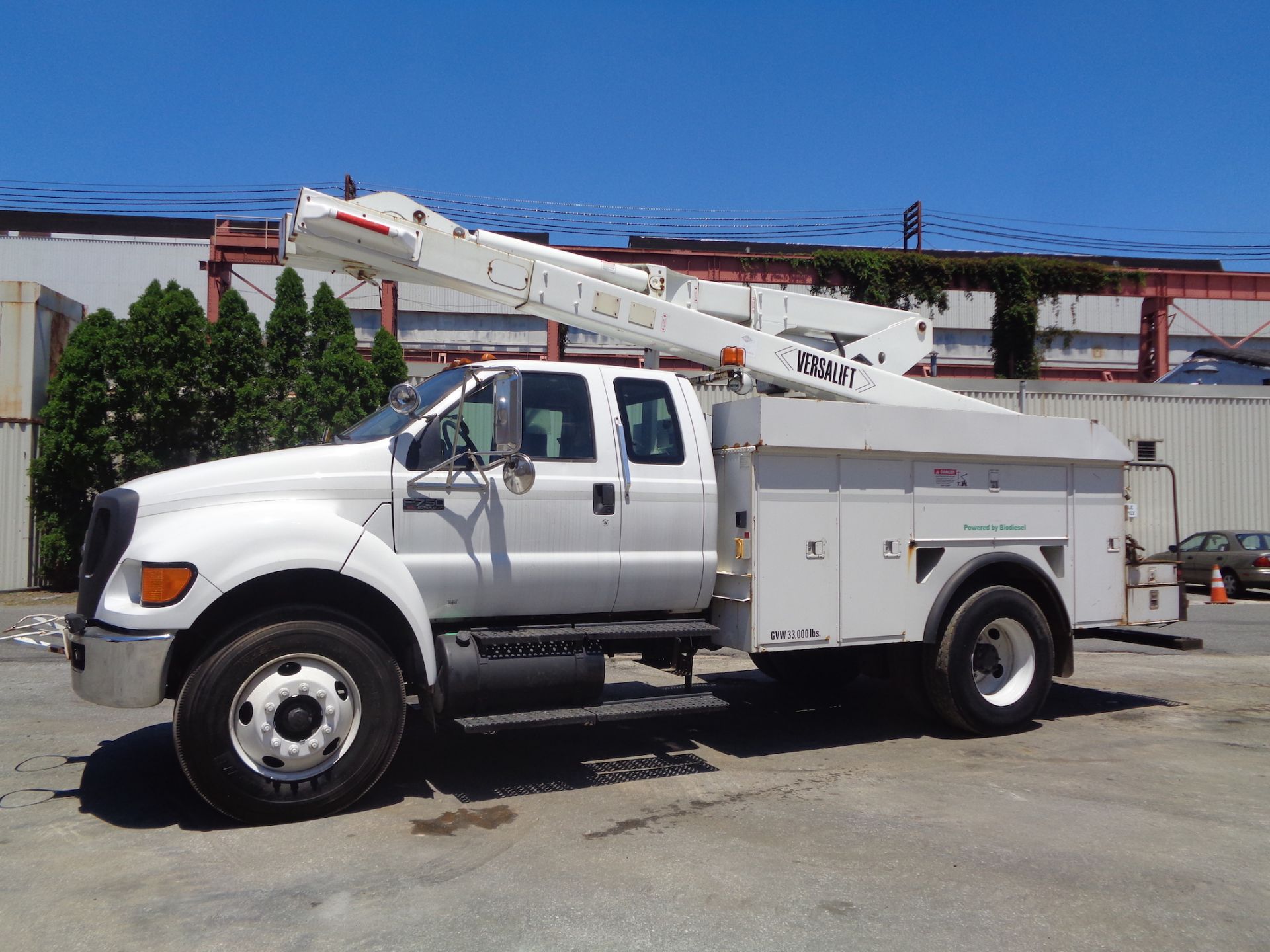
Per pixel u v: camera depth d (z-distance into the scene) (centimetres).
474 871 428
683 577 618
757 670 997
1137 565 800
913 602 683
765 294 807
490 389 584
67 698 800
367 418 633
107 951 349
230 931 365
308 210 613
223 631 485
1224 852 464
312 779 495
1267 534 1842
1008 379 2489
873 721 764
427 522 545
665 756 645
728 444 652
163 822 492
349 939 359
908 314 862
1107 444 778
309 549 498
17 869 427
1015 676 729
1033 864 444
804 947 357
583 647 570
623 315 697
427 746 664
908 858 450
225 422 1730
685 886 413
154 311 1689
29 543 1714
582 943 358
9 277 4097
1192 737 708
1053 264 2497
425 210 669
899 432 673
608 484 595
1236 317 4425
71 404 1639
